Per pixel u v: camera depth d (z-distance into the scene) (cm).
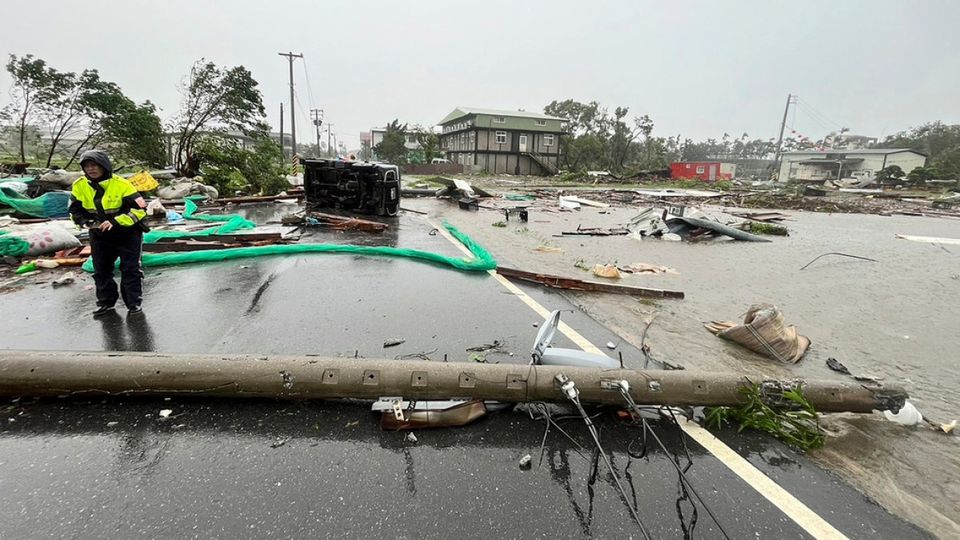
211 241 748
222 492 211
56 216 913
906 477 243
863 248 1020
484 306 507
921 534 203
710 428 280
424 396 272
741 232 1116
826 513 213
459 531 195
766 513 212
